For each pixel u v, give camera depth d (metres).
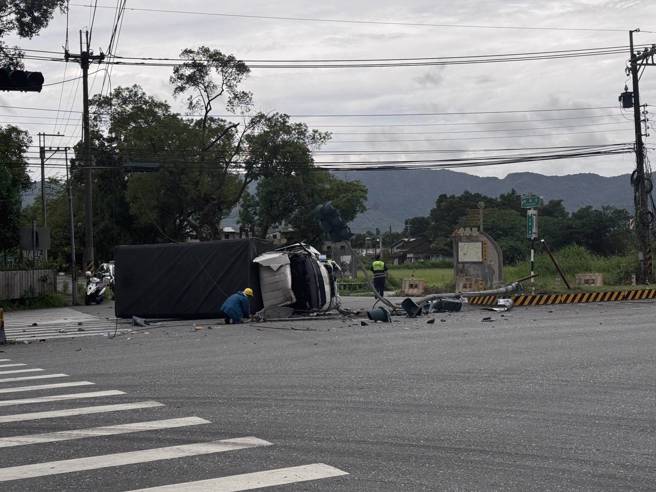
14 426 8.26
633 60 35.34
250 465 6.53
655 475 6.19
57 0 26.91
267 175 58.69
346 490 5.82
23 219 48.00
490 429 7.77
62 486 6.06
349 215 73.06
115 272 25.72
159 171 54.69
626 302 26.56
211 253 24.75
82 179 58.91
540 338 15.84
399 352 13.94
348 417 8.38
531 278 28.98
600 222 77.25
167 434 7.73
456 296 24.77
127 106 57.16
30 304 38.78
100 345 17.30
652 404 8.95
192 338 18.14
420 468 6.40
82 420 8.48
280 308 23.95
